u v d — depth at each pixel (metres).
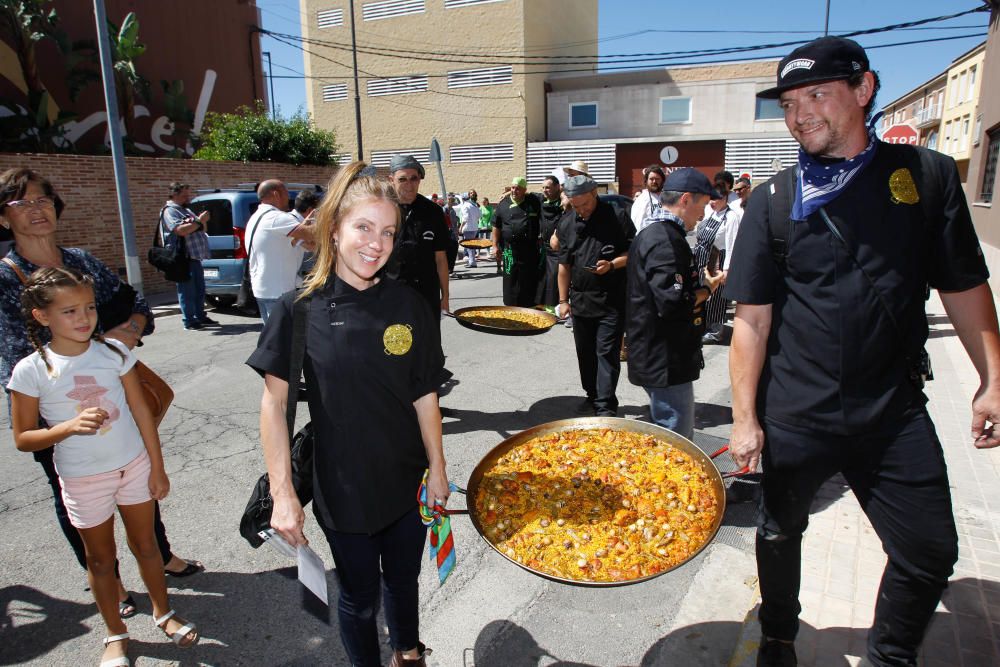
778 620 2.29
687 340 3.57
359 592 2.12
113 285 2.77
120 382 2.47
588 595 3.04
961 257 1.87
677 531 2.28
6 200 2.47
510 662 2.60
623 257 4.67
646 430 2.88
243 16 21.19
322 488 2.04
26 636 2.79
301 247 5.66
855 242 1.89
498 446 2.78
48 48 15.92
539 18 28.61
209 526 3.69
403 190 4.43
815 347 1.98
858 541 3.22
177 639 2.66
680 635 2.73
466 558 3.38
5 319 2.51
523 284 8.15
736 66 27.12
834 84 1.82
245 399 5.98
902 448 1.95
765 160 26.83
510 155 28.45
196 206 10.20
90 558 2.48
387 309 2.00
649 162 28.19
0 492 4.14
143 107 18.25
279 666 2.62
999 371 1.92
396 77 29.42
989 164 12.02
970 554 3.06
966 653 2.43
